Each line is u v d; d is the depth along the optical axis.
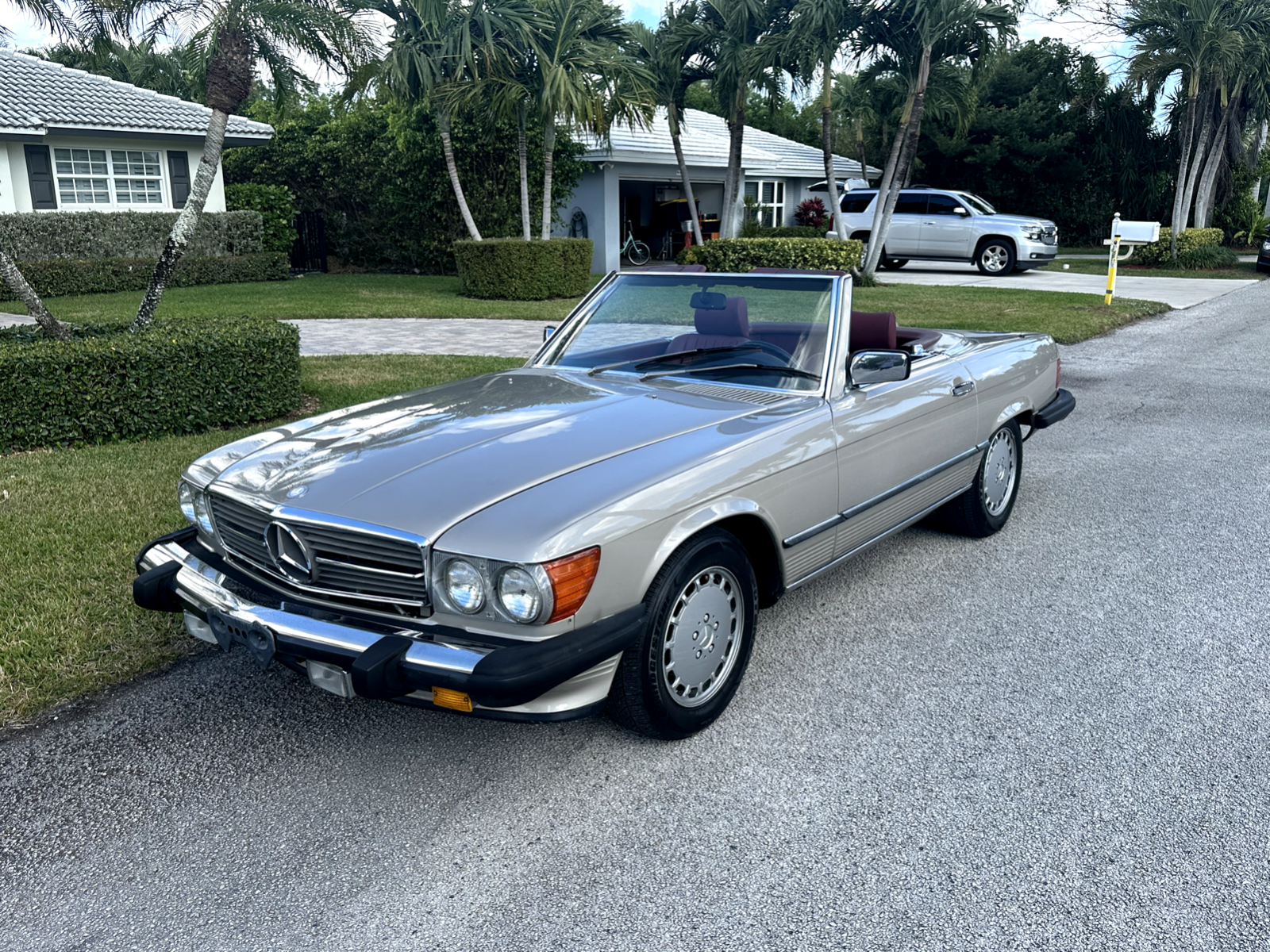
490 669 2.56
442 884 2.58
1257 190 39.25
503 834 2.79
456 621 2.75
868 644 4.02
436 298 18.28
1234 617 4.25
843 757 3.17
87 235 18.69
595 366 4.25
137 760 3.21
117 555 4.78
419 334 13.43
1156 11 24.42
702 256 19.11
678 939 2.37
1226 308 16.88
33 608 4.21
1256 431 7.94
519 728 3.39
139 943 2.38
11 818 2.90
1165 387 9.88
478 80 16.86
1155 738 3.26
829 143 19.52
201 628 3.26
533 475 2.95
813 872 2.61
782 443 3.43
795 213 32.12
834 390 3.82
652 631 2.97
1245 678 3.69
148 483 6.00
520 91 16.97
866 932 2.38
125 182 20.23
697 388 3.87
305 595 3.00
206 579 3.19
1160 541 5.27
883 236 20.42
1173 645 3.98
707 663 3.29
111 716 3.49
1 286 16.89
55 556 4.78
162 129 19.81
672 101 20.95
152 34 8.43
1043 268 26.42
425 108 17.98
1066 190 36.97
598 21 17.30
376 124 24.11
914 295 17.66
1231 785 2.98
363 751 3.25
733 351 4.02
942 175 38.75
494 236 23.16
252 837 2.80
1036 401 5.48
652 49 20.39
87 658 3.84
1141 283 21.52
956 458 4.66
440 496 2.85
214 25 8.02
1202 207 28.30
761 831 2.79
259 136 21.72
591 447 3.16
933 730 3.33
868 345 4.59
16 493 5.80
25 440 7.02
